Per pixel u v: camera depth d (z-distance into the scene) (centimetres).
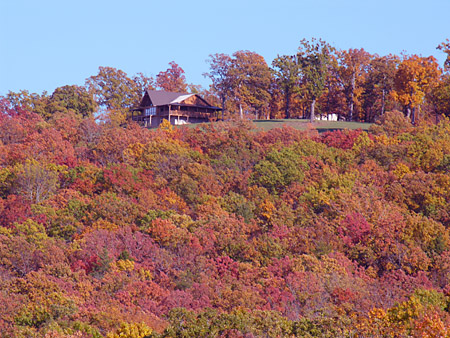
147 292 11912
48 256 13300
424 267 13512
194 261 13638
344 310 10575
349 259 14288
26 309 10262
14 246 13412
